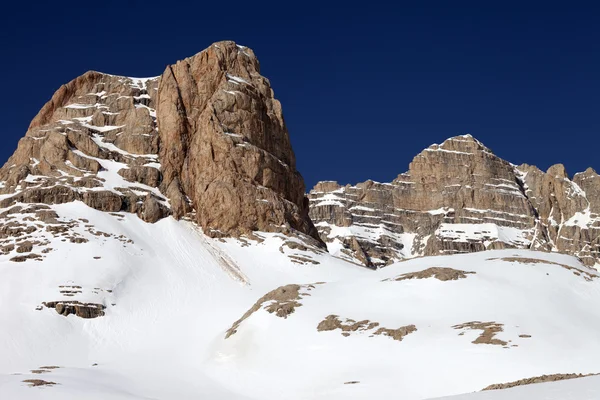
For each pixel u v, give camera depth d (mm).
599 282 106562
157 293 132750
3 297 121062
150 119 189000
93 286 127625
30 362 104562
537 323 84812
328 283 113750
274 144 192625
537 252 121938
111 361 105375
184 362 99125
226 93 186750
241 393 81312
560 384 48844
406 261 124250
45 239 140875
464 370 72875
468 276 101688
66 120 190000
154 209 166750
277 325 94562
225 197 170250
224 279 144750
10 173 170250
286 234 169875
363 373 76875
